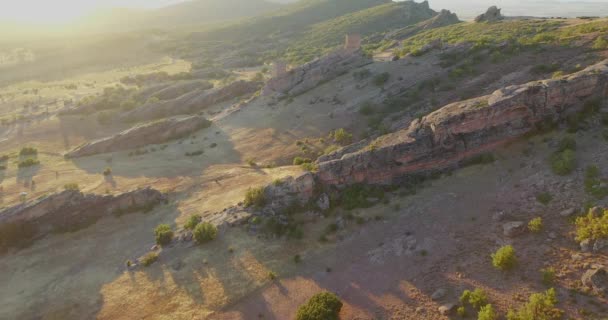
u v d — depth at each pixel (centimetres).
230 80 14900
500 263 3128
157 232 4525
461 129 4491
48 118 11650
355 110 7931
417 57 9119
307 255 3959
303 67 10300
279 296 3506
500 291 2994
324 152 6900
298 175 4812
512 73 6906
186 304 3519
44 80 19700
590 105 4450
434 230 3816
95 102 12325
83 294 3859
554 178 3866
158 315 3438
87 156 8362
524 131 4478
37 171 7531
